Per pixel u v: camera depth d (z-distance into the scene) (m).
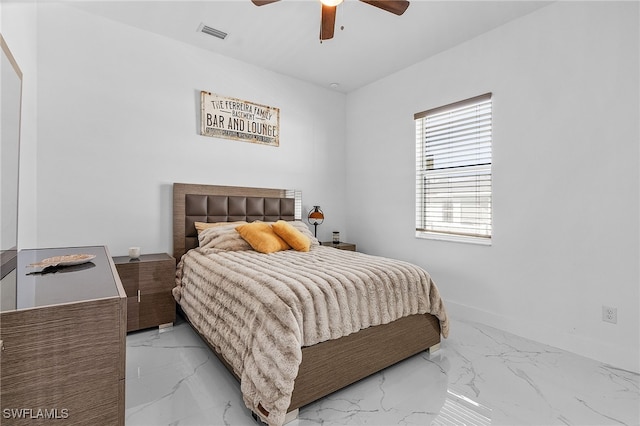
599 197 2.21
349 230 4.41
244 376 1.51
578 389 1.82
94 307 1.03
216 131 3.33
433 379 1.93
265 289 1.67
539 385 1.86
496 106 2.79
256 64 3.59
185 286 2.61
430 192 3.46
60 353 0.97
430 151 3.45
